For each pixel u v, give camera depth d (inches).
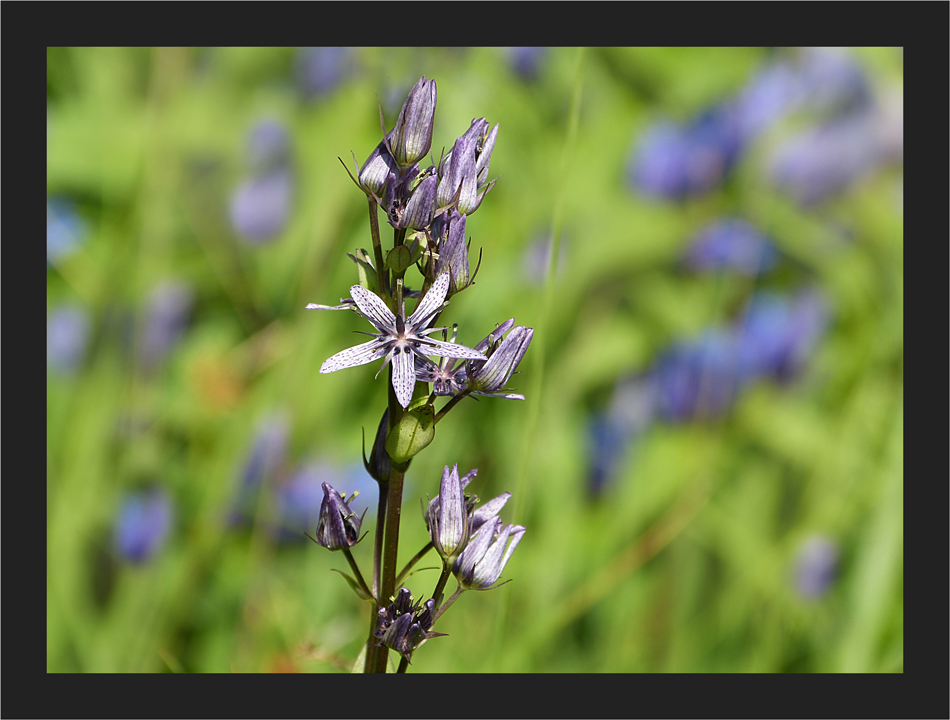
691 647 31.3
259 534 31.0
